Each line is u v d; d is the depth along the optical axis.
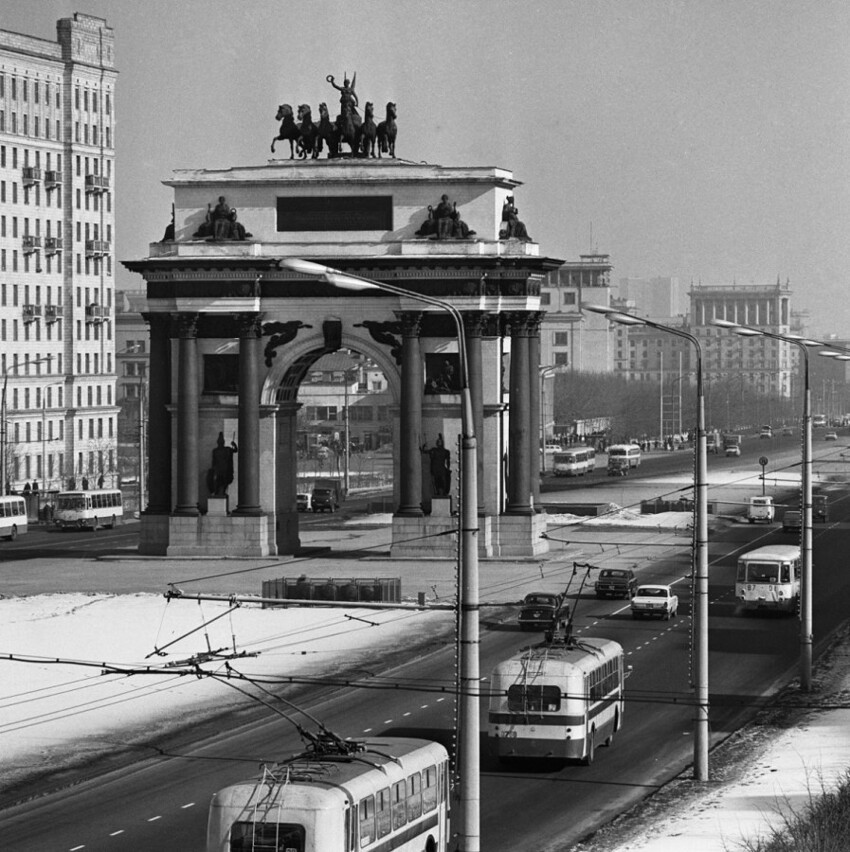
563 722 138.25
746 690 173.12
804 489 173.75
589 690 141.00
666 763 141.75
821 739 149.12
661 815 124.81
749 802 128.00
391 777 108.81
